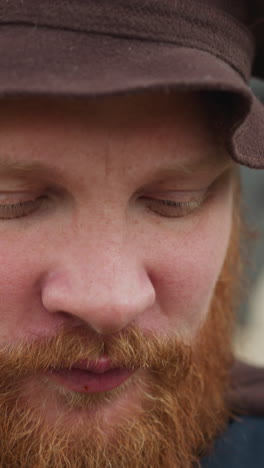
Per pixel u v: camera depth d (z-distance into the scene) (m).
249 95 0.35
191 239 0.40
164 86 0.34
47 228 0.38
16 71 0.34
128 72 0.35
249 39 0.40
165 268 0.40
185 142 0.38
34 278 0.38
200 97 0.38
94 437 0.40
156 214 0.39
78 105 0.36
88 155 0.37
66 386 0.40
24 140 0.36
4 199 0.37
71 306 0.37
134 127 0.37
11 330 0.39
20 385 0.40
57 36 0.35
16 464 0.40
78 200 0.37
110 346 0.39
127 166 0.37
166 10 0.36
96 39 0.35
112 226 0.38
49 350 0.39
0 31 0.35
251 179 1.18
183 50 0.36
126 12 0.36
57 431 0.40
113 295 0.37
